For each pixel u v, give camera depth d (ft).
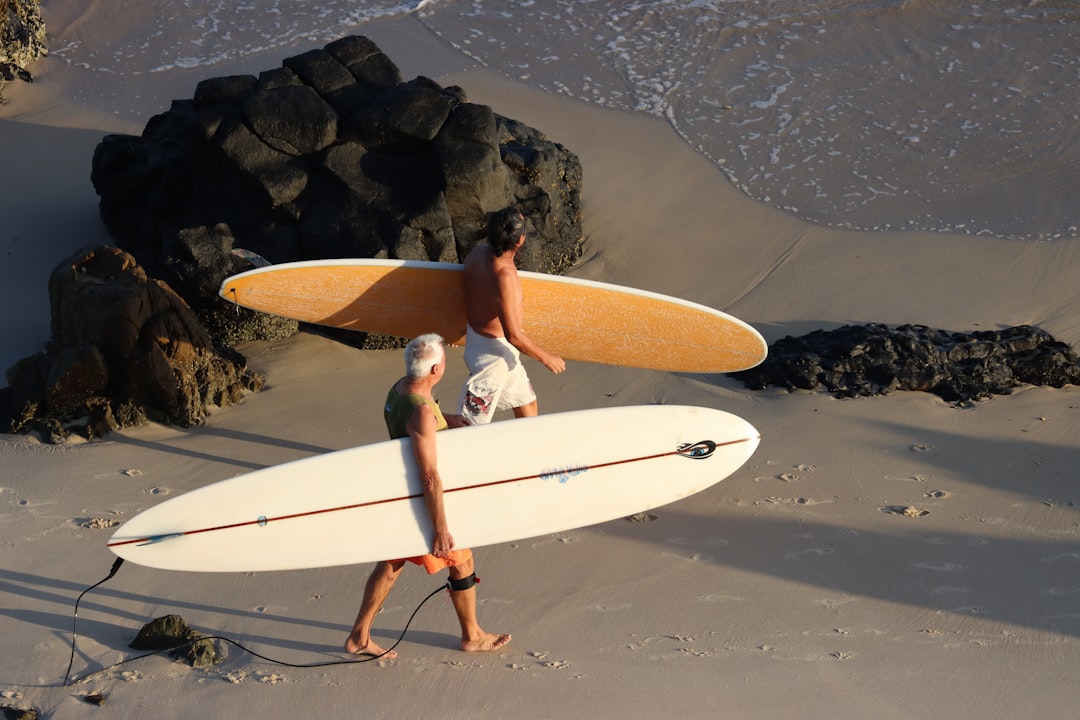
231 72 163.73
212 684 54.29
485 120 102.94
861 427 85.05
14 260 112.47
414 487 55.26
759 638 59.26
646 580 65.10
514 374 71.51
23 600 61.36
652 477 63.10
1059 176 132.36
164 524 53.78
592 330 82.89
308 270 75.20
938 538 69.51
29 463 78.59
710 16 180.86
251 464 79.20
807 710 52.80
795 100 154.61
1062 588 63.82
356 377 94.89
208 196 103.04
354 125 101.71
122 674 54.95
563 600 63.00
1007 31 171.42
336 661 56.54
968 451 81.25
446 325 79.66
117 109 151.12
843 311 106.32
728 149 142.00
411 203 100.07
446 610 61.98
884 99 154.30
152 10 185.37
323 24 180.86
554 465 60.08
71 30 176.14
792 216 126.11
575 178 119.44
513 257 68.18
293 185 99.35
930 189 131.54
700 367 86.58
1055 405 88.48
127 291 85.51
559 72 163.32
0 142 139.44
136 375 84.53
